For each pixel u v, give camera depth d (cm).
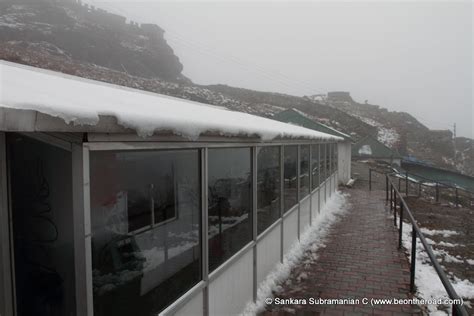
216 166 317
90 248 171
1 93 139
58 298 172
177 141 246
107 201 188
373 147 2953
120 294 199
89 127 152
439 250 661
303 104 4875
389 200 1152
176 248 256
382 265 536
